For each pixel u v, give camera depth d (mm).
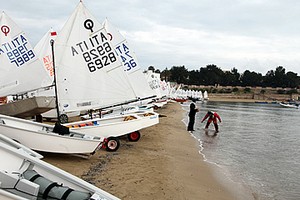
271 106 80438
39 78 13602
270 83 144125
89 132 11156
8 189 4711
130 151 11656
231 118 35750
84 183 5156
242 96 127938
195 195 7730
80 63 11938
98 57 12133
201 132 20734
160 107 40438
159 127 20594
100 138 9602
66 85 11820
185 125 23938
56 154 9570
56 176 5344
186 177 9211
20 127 9156
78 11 11797
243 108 62938
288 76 144125
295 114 49156
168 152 12508
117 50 17438
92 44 12047
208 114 22578
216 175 10117
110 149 11203
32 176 5086
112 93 12398
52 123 15992
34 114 14211
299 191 9273
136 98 12672
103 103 12305
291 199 8484
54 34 16422
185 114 36125
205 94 106688
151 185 7805
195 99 91062
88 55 12016
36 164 5453
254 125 28578
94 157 9977
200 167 10859
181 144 15000
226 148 15516
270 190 9195
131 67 17750
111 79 12344
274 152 15539
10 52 12930
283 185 9828
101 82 12227
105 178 7891
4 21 12742
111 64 12289
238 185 9367
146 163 9992
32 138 8656
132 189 7324
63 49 11719
